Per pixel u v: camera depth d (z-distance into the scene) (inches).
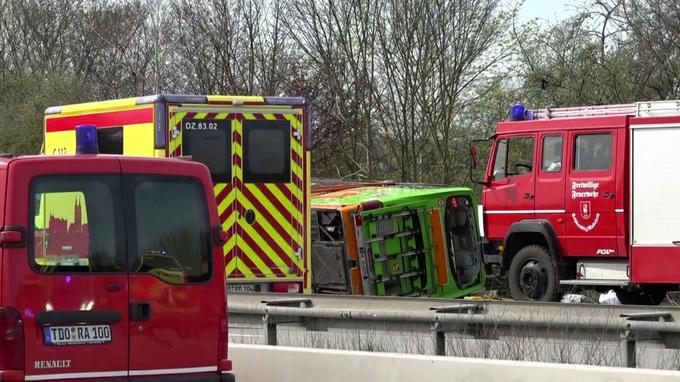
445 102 1143.6
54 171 293.4
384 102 1179.9
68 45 1781.5
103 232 299.4
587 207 664.4
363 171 1205.1
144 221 305.6
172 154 524.7
